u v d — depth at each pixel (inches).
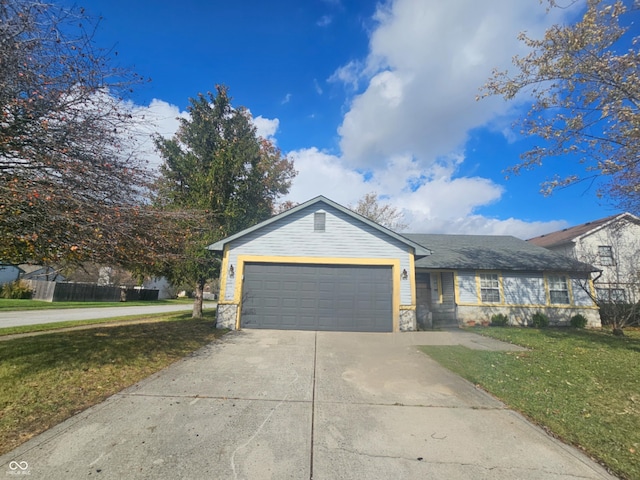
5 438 120.0
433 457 116.0
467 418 149.6
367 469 108.0
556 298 554.3
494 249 631.2
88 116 200.8
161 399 164.1
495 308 546.0
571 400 174.6
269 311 400.8
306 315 399.2
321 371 221.5
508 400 172.4
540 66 362.0
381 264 409.4
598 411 160.4
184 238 301.9
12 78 174.6
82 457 110.1
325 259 410.0
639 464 113.8
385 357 265.0
